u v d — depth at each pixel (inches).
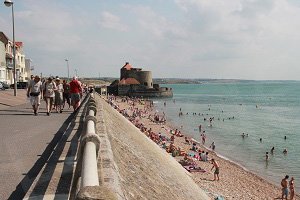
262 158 1654.8
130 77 5880.9
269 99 6766.7
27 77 3725.4
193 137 2212.1
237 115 3742.6
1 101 1034.7
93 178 130.6
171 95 6402.6
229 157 1648.6
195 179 1091.9
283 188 1054.4
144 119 2883.9
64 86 943.0
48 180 237.6
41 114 759.7
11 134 478.3
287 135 2394.2
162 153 1053.8
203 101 6033.5
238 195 1003.9
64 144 376.8
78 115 677.3
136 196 307.9
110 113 1057.5
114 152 407.2
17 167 305.4
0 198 228.7
